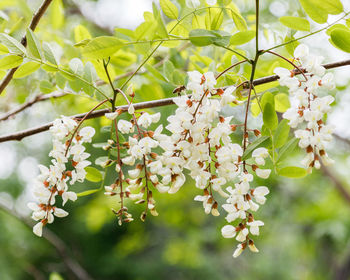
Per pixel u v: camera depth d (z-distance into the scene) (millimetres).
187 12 1652
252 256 6859
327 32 1559
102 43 1478
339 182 3607
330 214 4605
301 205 4812
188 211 5555
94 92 1640
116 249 7383
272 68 1720
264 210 4945
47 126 1666
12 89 2281
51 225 7602
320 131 1500
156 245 7609
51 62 1591
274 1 2473
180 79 1670
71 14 2877
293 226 5488
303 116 1502
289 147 1529
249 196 1519
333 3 1516
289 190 4766
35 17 1629
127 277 7688
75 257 7375
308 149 1507
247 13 2387
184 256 5703
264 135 1535
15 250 6656
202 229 5961
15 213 2596
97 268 7625
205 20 1607
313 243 5508
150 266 7344
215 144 1498
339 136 2912
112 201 4609
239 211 1509
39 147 7133
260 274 6633
